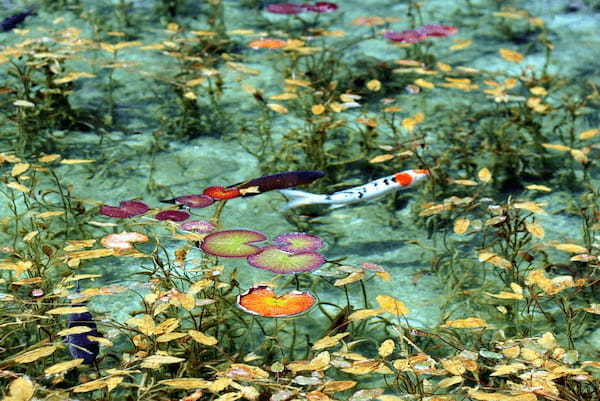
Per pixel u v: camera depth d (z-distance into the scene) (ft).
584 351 12.32
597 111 20.47
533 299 12.40
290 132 18.31
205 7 26.55
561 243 13.79
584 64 23.06
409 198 16.65
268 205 16.21
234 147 18.54
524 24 25.72
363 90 21.30
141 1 26.84
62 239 14.82
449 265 14.38
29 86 20.42
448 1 27.76
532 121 19.03
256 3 27.07
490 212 13.76
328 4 24.26
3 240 14.67
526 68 20.33
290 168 17.40
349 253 14.79
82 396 10.61
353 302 13.41
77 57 19.60
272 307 11.20
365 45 24.14
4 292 13.07
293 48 20.89
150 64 20.13
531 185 16.10
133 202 14.37
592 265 13.21
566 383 10.66
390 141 18.74
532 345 10.94
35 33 23.73
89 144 18.44
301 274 14.01
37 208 15.66
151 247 14.62
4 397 9.65
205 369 11.60
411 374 11.60
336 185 16.60
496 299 13.43
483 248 13.82
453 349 12.23
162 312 12.23
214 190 15.12
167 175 17.26
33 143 18.31
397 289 13.79
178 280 13.46
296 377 10.02
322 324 12.89
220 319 12.01
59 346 10.33
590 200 16.34
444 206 14.32
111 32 22.33
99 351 11.79
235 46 23.89
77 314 11.35
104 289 11.43
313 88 20.17
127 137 18.84
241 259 14.51
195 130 19.21
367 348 12.30
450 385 10.27
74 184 16.76
